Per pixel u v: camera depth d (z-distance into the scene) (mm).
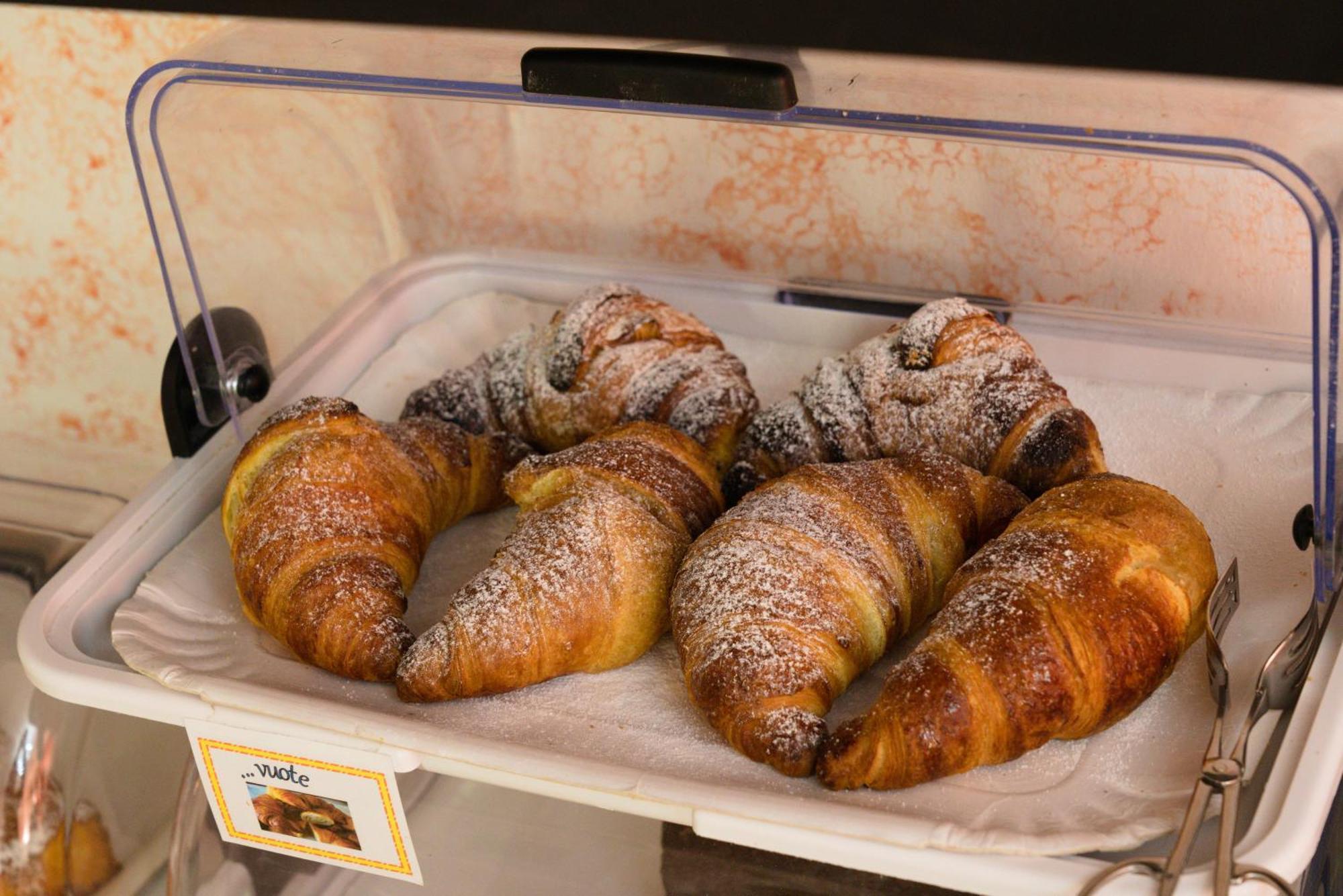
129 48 1284
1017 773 671
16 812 874
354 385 1063
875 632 725
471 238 1278
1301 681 685
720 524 763
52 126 1353
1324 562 701
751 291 1104
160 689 748
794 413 885
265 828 748
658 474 811
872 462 798
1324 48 686
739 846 676
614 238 1245
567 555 744
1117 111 708
